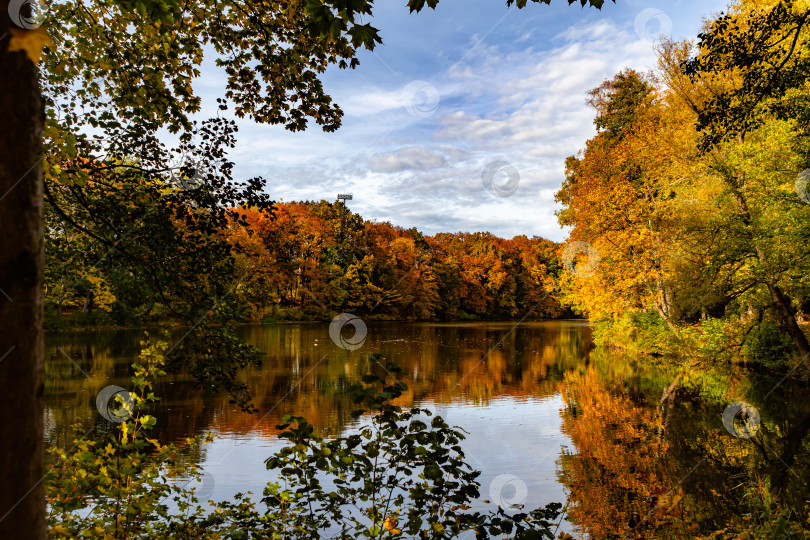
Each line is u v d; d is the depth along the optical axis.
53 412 8.76
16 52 1.18
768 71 7.48
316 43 4.46
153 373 3.10
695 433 8.12
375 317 46.41
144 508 2.83
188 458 6.55
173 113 4.59
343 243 44.66
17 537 1.15
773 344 13.08
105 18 4.32
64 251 4.89
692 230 12.77
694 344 15.41
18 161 1.18
